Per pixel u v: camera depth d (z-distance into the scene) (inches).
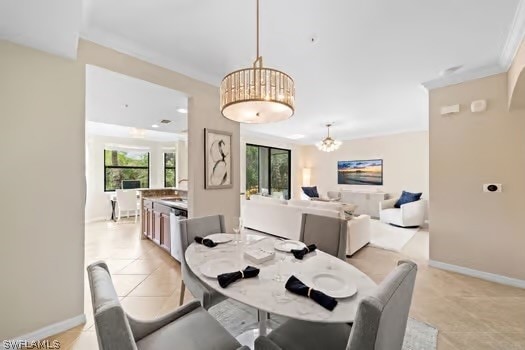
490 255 104.3
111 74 85.4
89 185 237.8
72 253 73.8
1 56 62.7
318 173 310.3
